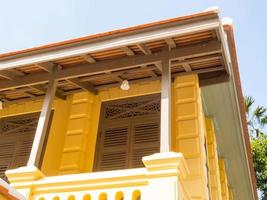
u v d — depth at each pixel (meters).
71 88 6.89
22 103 7.39
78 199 4.29
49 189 4.50
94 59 5.64
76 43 5.36
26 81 5.99
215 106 7.77
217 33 4.96
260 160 16.19
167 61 5.20
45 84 6.25
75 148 6.34
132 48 5.35
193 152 5.73
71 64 5.83
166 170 4.00
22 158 6.73
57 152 6.48
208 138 7.80
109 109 6.79
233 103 7.50
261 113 20.17
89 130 6.62
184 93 6.35
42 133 5.16
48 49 5.49
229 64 6.25
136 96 6.69
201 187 5.40
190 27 4.79
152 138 6.15
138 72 6.23
